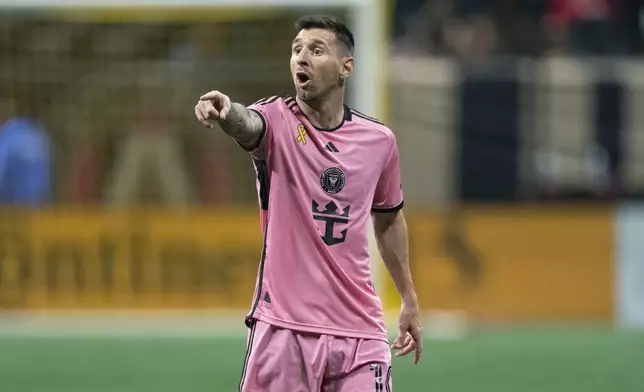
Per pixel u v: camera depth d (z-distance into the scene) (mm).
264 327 15609
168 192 43375
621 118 42750
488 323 41469
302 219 15602
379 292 37156
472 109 42906
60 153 43312
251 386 15625
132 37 43062
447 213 41938
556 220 41875
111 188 43312
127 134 43312
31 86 43125
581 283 41812
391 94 43062
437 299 41781
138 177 43312
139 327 39906
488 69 43281
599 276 41812
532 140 42812
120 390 29469
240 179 43250
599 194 42906
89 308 41781
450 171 42938
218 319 41312
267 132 15469
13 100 43125
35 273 41844
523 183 42844
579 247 41875
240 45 42750
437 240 41906
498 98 42844
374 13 38281
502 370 32594
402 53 53031
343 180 15727
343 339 15656
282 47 42625
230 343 36750
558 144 42875
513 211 41938
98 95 43219
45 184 43188
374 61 38250
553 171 42906
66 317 41656
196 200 43375
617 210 41844
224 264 41812
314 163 15656
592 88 42812
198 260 41812
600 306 41812
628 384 30766
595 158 42844
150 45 43094
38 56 43094
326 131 15898
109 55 43156
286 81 42781
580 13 54281
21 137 42969
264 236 16031
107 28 43031
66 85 43156
